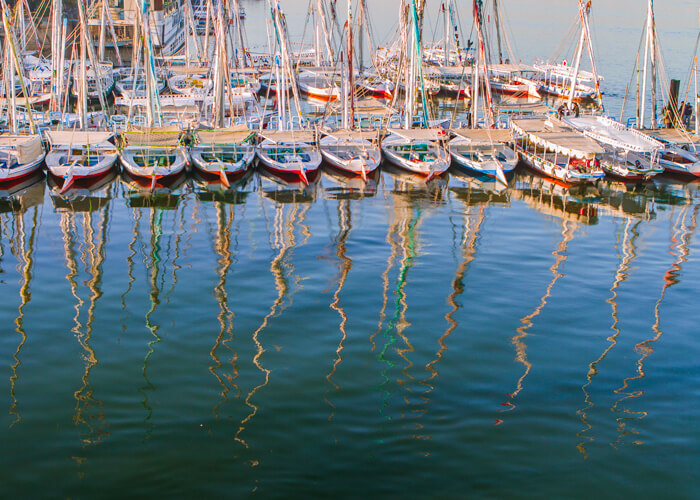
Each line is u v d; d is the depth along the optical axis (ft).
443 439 87.56
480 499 77.51
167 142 211.61
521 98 338.95
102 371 103.04
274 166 212.23
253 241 160.15
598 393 98.68
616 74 385.70
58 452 84.23
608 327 119.44
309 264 146.41
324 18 325.62
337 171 221.25
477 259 150.71
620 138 220.23
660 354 110.22
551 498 77.82
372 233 166.81
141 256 149.79
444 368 104.94
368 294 131.64
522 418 92.32
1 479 79.30
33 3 402.52
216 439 87.15
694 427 90.84
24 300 126.93
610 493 78.69
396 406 94.68
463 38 481.05
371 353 109.19
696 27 555.69
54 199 189.78
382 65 355.15
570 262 150.00
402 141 236.22
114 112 303.89
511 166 217.36
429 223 175.01
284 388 98.94
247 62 377.30
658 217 183.01
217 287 134.00
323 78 334.85
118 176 212.02
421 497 77.71
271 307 125.49
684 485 80.07
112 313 122.31
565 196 200.64
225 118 269.03
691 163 222.69
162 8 458.91
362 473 81.30
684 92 332.80
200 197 194.49
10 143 205.26
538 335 116.06
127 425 89.76
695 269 147.02
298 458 83.76
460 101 337.93
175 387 98.94
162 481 79.51
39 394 96.68
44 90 304.09
